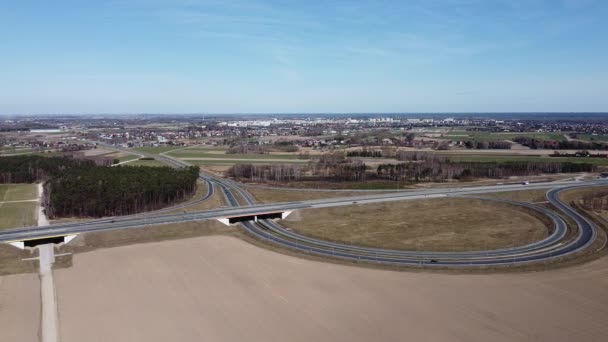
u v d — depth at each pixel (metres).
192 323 79.81
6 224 143.12
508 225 150.75
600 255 115.88
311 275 101.81
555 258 112.88
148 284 96.75
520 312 83.88
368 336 75.44
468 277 100.50
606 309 85.19
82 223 140.38
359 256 115.12
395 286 95.50
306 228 145.75
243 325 79.12
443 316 82.38
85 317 82.06
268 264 109.06
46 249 118.44
